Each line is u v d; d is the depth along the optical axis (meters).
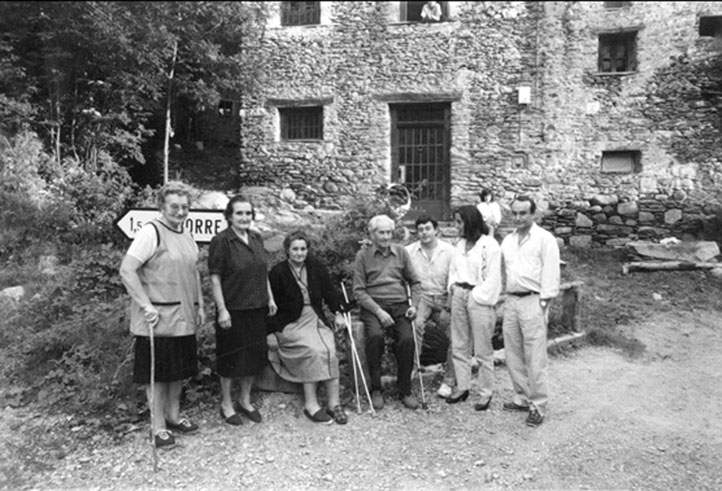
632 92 9.95
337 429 3.85
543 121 10.27
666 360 5.43
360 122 10.89
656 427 4.00
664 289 7.64
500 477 3.35
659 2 9.77
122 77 8.45
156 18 8.23
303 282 4.18
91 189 7.70
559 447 3.69
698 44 9.65
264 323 3.96
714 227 9.34
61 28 7.57
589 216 10.12
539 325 3.92
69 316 5.09
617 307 6.87
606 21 10.01
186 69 9.91
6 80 8.02
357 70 10.88
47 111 8.53
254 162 11.35
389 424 3.95
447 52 10.55
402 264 4.44
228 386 3.91
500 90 10.39
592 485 3.29
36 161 7.70
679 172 9.77
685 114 9.73
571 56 10.14
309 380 3.94
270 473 3.37
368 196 8.07
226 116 12.57
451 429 3.89
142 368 3.55
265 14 10.38
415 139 10.93
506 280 4.11
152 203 8.24
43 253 6.57
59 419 3.93
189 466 3.43
